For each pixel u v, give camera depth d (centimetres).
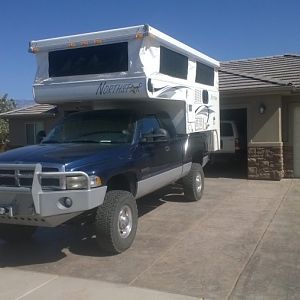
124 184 746
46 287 555
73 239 768
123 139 772
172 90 891
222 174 1568
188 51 980
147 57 791
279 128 1419
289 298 506
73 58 843
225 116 1819
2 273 610
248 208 980
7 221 636
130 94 791
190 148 1005
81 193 605
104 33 805
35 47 869
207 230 798
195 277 574
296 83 1439
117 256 666
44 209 599
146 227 825
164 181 882
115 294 527
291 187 1270
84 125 822
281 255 653
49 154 659
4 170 626
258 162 1440
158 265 622
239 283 551
